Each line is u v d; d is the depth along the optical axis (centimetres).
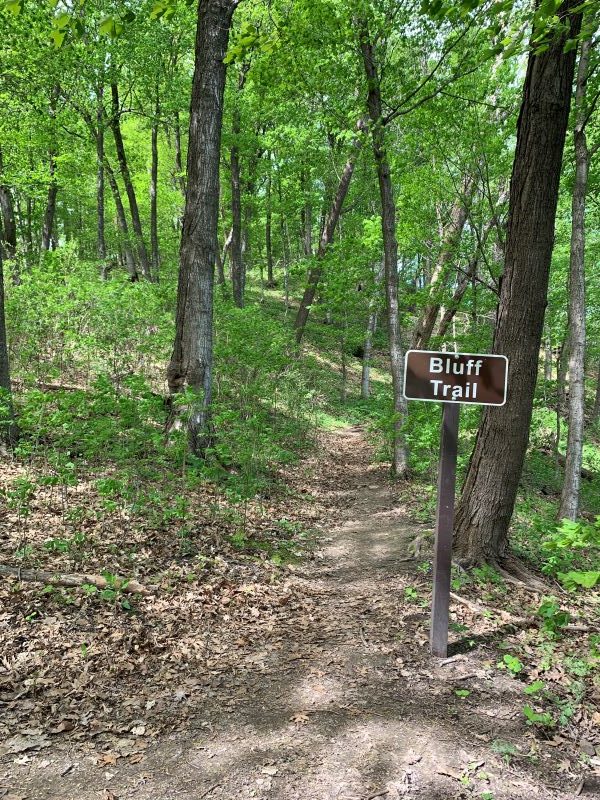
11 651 354
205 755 287
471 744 300
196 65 817
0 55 1230
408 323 1467
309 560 630
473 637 428
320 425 1669
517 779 275
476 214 1115
